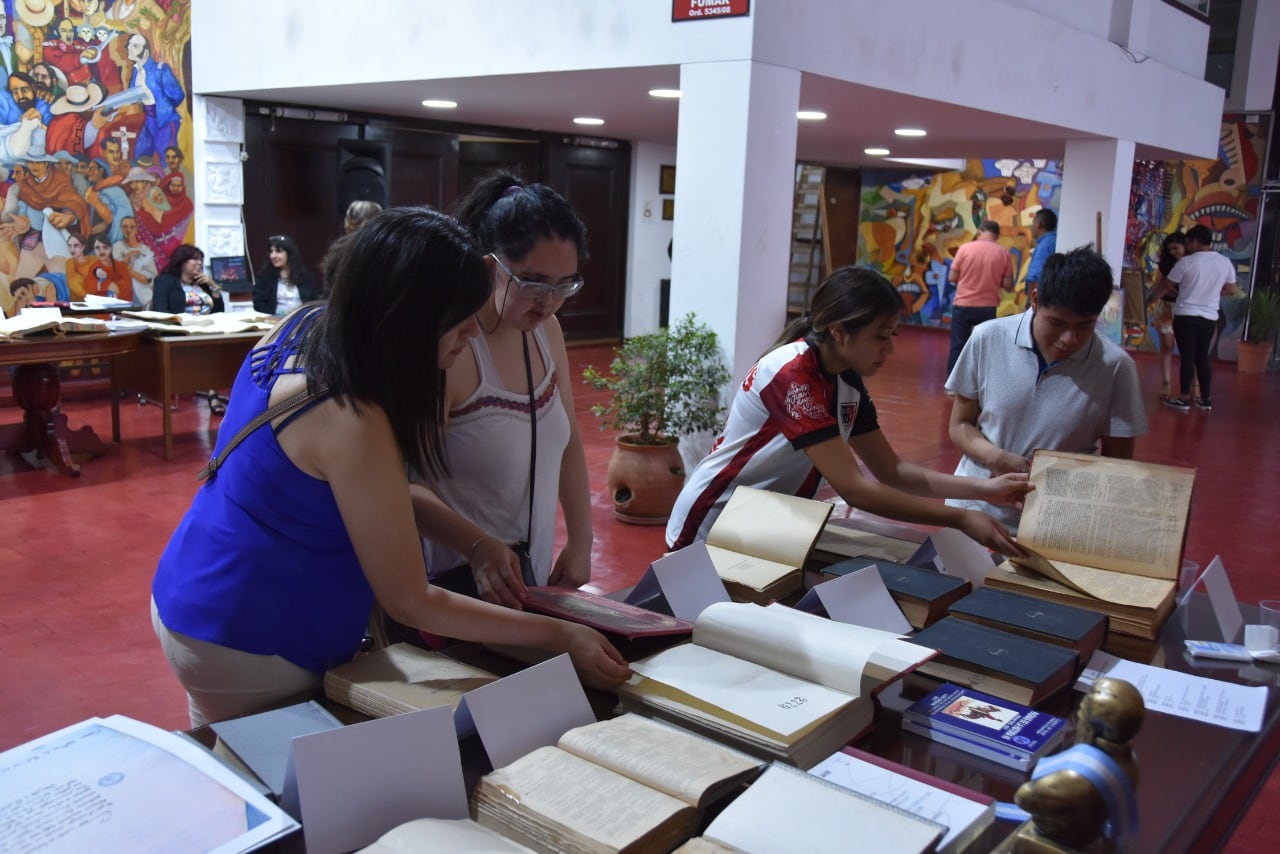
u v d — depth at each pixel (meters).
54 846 0.84
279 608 1.24
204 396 7.26
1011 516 2.31
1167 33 7.89
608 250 10.43
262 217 7.98
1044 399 2.34
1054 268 2.16
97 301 5.98
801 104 5.77
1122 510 1.76
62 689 2.94
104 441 5.97
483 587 1.45
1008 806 1.05
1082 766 0.91
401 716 0.98
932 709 1.25
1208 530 5.02
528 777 0.99
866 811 0.93
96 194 7.15
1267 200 11.20
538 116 7.91
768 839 0.90
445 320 1.13
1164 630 1.64
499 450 1.66
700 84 4.59
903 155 9.93
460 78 5.64
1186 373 8.48
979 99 5.73
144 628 3.38
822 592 1.44
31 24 6.71
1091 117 6.86
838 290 1.92
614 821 0.92
